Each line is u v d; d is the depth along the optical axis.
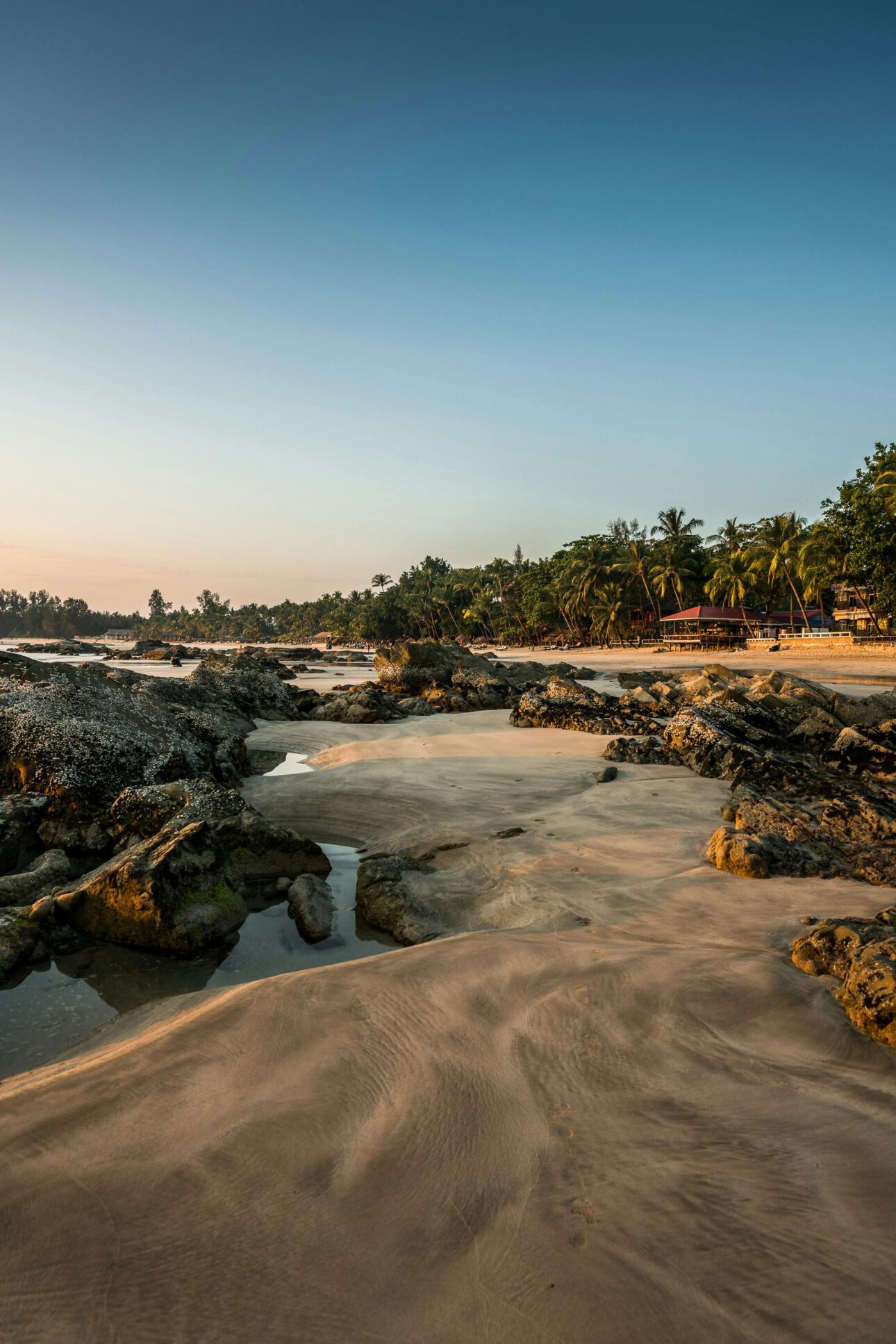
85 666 20.80
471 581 132.62
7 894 8.14
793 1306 2.64
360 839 10.98
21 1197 3.24
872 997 4.67
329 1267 2.85
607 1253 2.88
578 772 14.09
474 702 28.17
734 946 6.27
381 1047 4.55
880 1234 2.96
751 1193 3.20
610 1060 4.35
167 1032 4.90
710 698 18.86
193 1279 2.80
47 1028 5.82
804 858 8.54
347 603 176.50
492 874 8.77
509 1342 2.51
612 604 89.44
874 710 19.23
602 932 6.72
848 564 53.88
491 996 5.20
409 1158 3.48
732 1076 4.18
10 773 10.77
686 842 9.70
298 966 6.93
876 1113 3.82
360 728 21.58
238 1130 3.72
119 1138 3.68
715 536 88.38
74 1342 2.54
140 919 7.18
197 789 10.35
